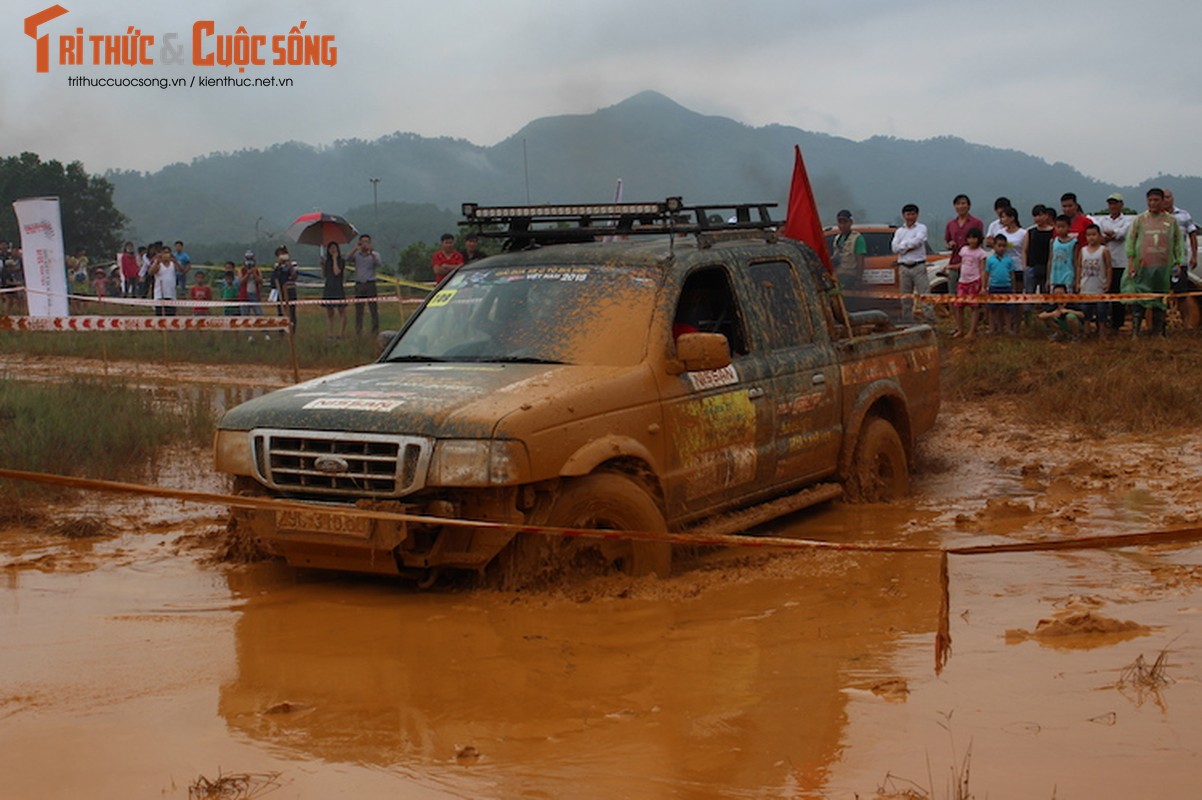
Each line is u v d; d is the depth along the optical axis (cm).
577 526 652
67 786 400
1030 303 1811
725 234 836
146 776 408
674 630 579
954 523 824
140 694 494
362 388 684
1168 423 1216
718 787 392
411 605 627
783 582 671
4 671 525
